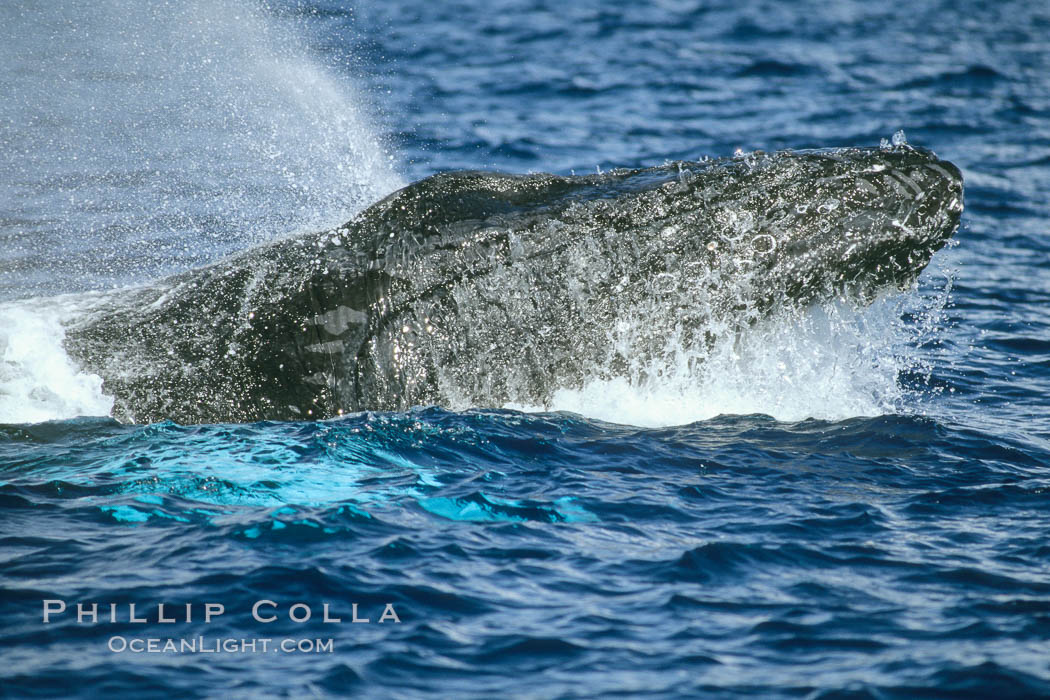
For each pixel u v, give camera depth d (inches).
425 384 1587.1
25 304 1665.8
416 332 1581.0
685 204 1603.1
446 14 5433.1
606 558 1171.3
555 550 1184.8
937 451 1493.6
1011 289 2383.1
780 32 5093.5
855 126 3698.3
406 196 1614.2
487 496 1309.1
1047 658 990.4
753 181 1609.3
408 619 1045.2
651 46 4849.9
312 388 1578.5
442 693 940.6
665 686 954.7
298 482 1342.3
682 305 1605.6
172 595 1067.9
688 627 1045.2
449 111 3818.9
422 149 3358.8
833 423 1592.0
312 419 1577.3
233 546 1167.0
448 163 3230.8
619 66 4507.9
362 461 1409.9
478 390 1601.9
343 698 927.0
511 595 1094.4
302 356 1577.3
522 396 1612.9
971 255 2598.4
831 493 1347.2
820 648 1012.5
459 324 1584.6
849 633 1037.2
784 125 3718.0
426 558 1155.9
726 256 1594.5
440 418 1535.4
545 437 1494.8
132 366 1587.1
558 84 4220.0
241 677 951.0
